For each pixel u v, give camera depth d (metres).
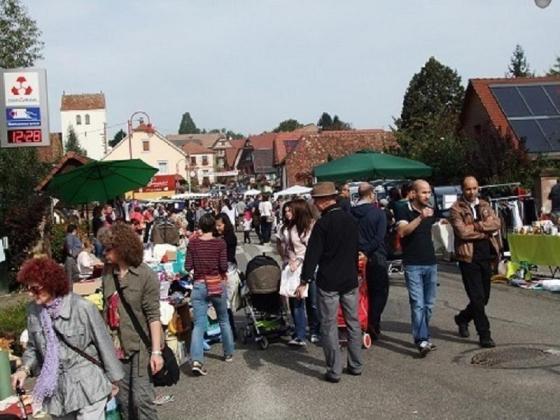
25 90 15.87
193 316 8.69
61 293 4.84
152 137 85.75
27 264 4.83
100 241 5.65
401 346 9.34
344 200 11.25
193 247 8.73
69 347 4.80
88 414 4.77
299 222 9.43
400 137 37.44
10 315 10.86
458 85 74.50
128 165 13.28
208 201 46.06
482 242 8.98
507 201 16.67
